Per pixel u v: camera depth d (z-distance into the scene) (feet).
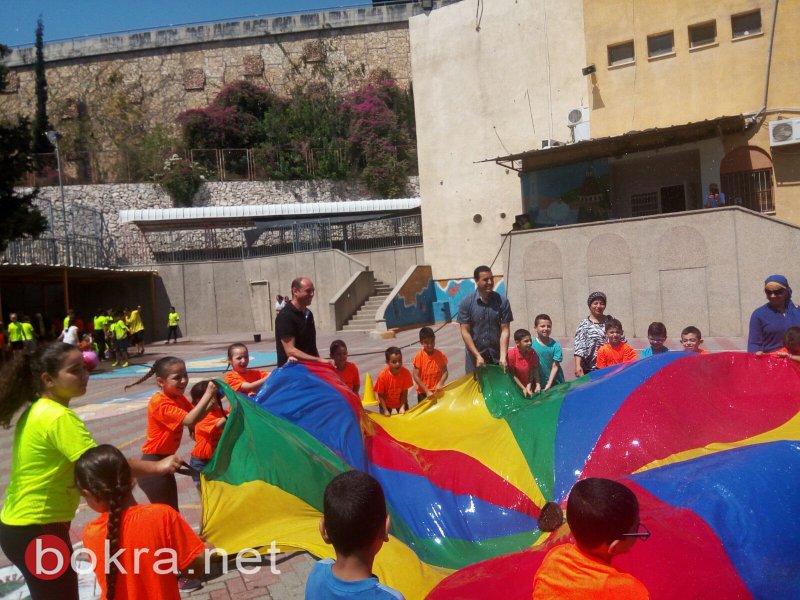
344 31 168.96
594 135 75.41
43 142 162.81
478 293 27.22
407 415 25.62
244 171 151.53
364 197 146.92
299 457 18.37
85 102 168.96
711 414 20.06
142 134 165.78
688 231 59.62
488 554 17.22
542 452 20.13
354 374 28.12
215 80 168.04
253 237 119.55
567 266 66.03
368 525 8.75
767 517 12.70
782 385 21.07
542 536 16.74
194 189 141.18
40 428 12.46
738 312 57.31
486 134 86.63
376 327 84.99
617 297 63.41
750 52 65.92
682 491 13.66
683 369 21.17
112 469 10.93
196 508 25.16
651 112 71.77
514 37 83.41
